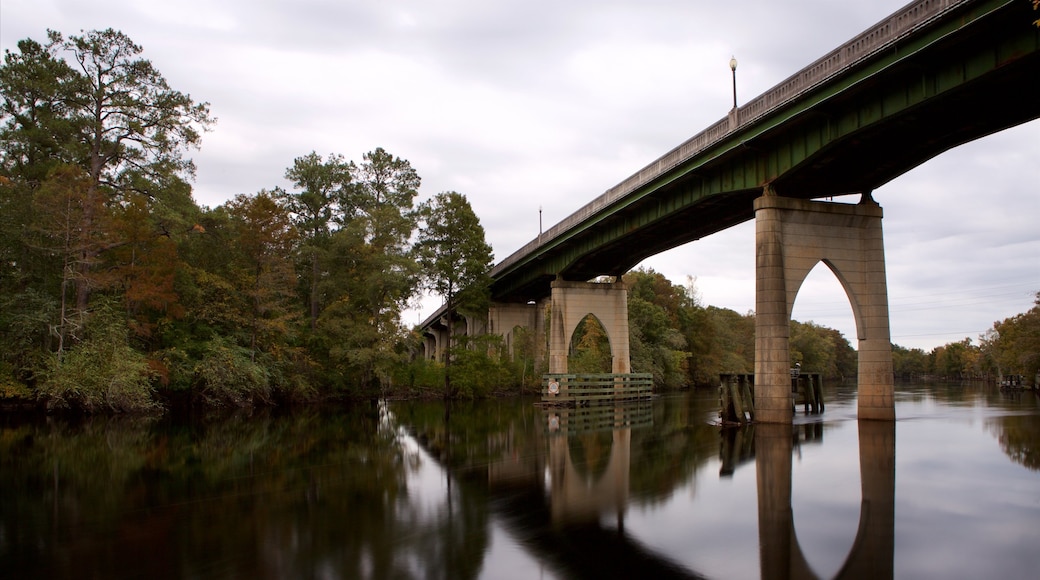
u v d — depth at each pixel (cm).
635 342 7712
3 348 3528
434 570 1003
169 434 2953
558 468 1955
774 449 2227
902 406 4409
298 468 1986
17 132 3947
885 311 3206
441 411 4447
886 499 1444
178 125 4172
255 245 4609
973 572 960
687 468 1895
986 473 1739
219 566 1028
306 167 5866
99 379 3525
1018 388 8081
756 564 1009
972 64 2234
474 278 6088
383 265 5116
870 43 2447
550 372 5984
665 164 3978
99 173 4059
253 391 4512
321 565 1030
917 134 2852
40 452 2352
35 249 3753
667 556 1059
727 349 10662
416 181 6406
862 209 3269
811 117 2867
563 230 5562
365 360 4947
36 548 1132
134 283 3819
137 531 1238
